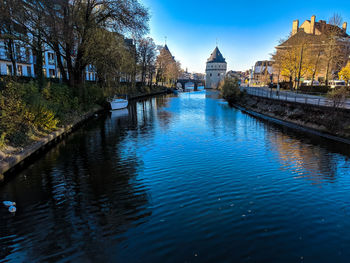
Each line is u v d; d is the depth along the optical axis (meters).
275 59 52.72
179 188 8.75
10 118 11.75
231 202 7.75
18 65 35.34
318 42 47.25
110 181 9.38
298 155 12.90
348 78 39.94
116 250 5.46
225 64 132.75
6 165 9.31
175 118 26.78
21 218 6.80
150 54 64.31
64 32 19.03
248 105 36.78
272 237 5.95
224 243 5.70
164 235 6.00
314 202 7.80
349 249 5.54
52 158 12.22
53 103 18.36
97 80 41.31
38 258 5.23
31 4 18.30
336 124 17.12
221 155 12.78
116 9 21.39
